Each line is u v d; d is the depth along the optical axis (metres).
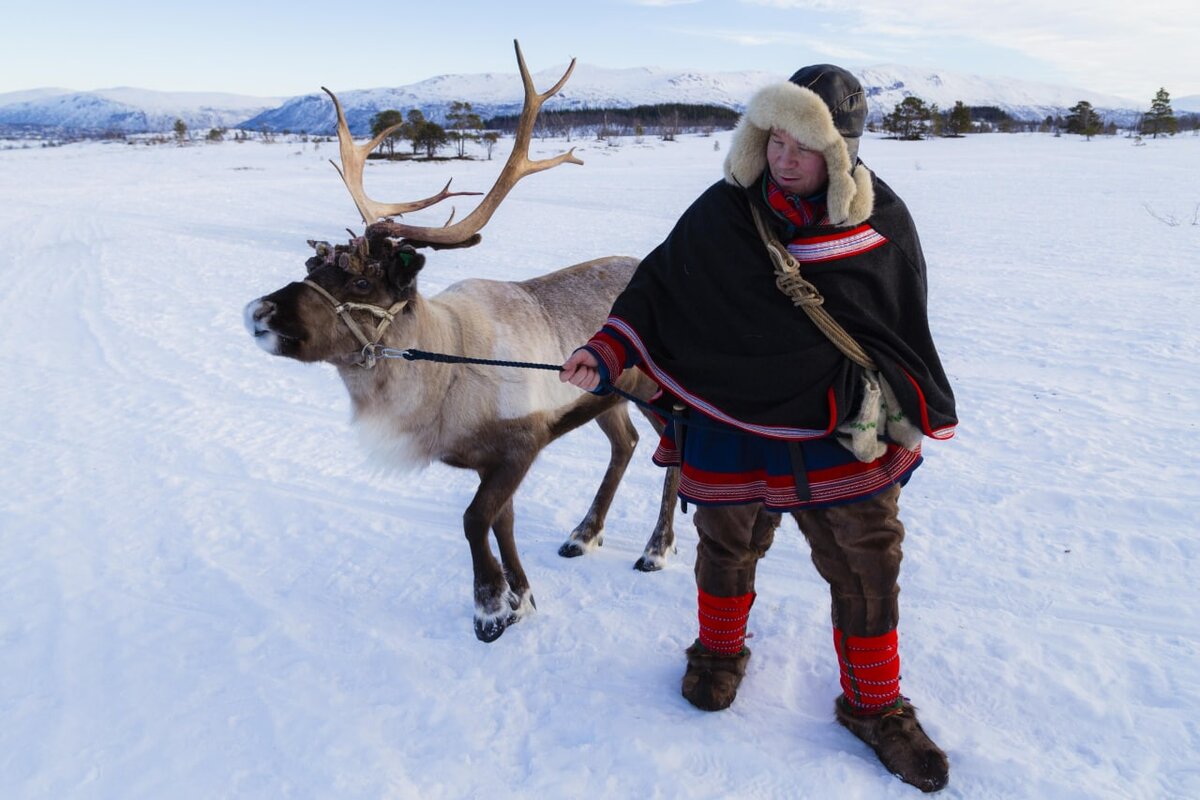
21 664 3.77
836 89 2.62
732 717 3.29
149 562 4.73
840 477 2.84
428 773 3.03
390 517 5.29
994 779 2.89
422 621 4.11
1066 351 8.43
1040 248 15.30
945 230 18.16
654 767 3.01
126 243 17.33
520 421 4.05
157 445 6.57
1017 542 4.65
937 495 5.32
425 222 20.83
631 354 3.08
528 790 2.94
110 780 3.04
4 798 2.96
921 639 3.75
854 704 3.07
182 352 9.23
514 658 3.76
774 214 2.75
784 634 3.85
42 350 9.34
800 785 2.90
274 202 26.98
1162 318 9.57
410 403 3.90
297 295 3.60
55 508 5.44
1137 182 30.50
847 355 2.72
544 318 4.46
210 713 3.40
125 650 3.86
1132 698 3.30
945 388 2.88
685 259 2.95
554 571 4.59
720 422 2.99
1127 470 5.51
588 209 23.56
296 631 4.00
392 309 3.76
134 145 94.62
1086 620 3.87
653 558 4.57
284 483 5.84
